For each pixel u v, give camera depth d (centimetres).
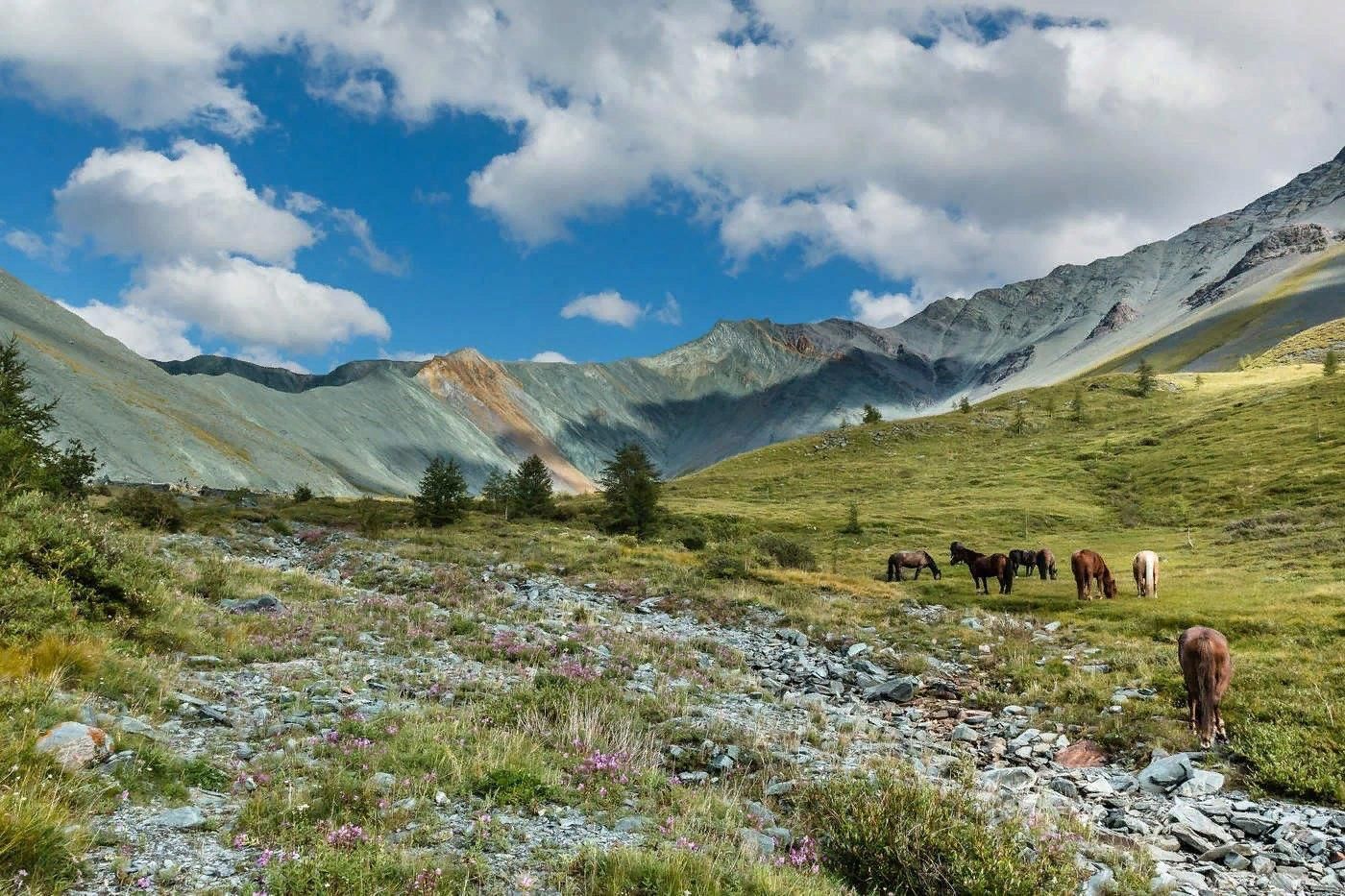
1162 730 1611
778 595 3428
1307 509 5659
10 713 848
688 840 811
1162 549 5316
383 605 2348
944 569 5156
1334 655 1961
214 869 640
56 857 600
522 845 774
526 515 8350
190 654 1471
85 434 16438
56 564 1479
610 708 1394
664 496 12150
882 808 945
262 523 5322
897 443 14862
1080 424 13650
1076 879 888
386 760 955
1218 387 14700
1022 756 1561
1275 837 1123
